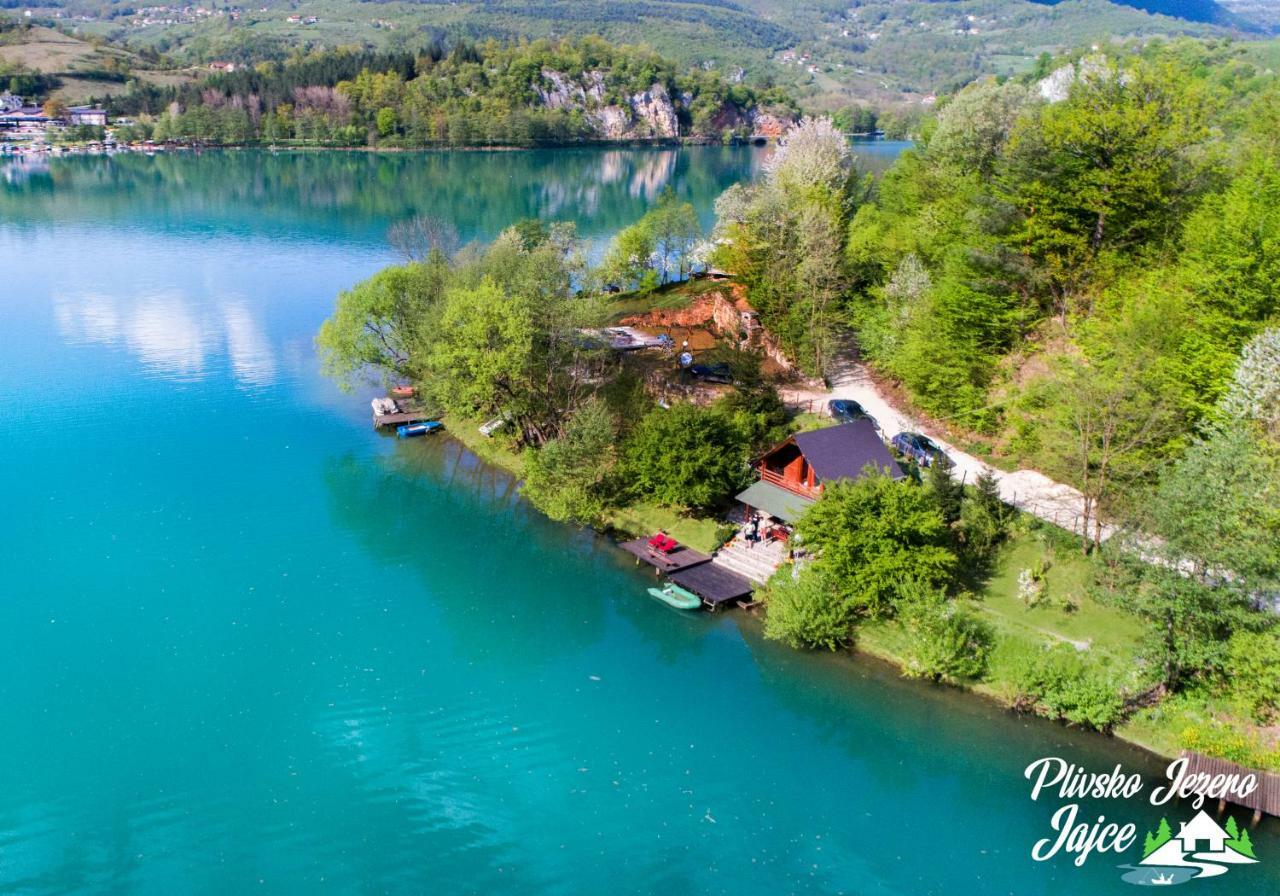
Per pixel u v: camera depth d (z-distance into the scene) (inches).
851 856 1846.7
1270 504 2070.6
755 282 4232.3
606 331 4097.0
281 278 6225.4
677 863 1825.8
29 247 6884.8
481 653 2469.2
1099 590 2282.2
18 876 1772.9
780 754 2123.5
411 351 3870.6
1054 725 2186.3
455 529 3134.8
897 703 2277.3
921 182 4571.9
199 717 2192.4
